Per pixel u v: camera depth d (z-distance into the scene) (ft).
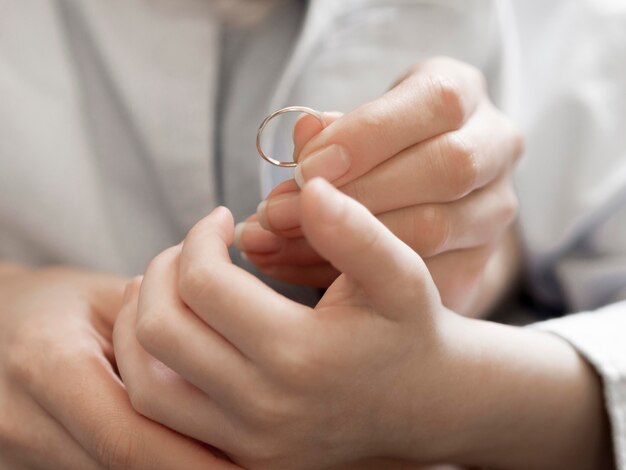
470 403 0.99
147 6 1.37
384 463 1.03
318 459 0.96
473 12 1.41
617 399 1.10
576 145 1.42
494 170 1.08
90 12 1.37
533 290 1.52
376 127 0.98
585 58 1.45
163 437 0.96
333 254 0.85
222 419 0.93
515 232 1.49
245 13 1.38
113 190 1.42
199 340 0.89
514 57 1.50
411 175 1.00
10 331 1.12
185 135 1.37
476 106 1.12
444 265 1.09
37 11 1.38
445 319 0.98
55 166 1.37
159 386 0.94
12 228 1.40
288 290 1.24
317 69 1.40
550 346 1.10
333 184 1.00
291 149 1.39
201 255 0.90
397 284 0.87
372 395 0.92
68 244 1.40
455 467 1.07
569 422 1.10
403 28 1.41
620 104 1.41
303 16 1.42
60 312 1.14
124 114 1.40
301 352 0.87
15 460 1.09
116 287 1.21
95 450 0.98
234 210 1.44
